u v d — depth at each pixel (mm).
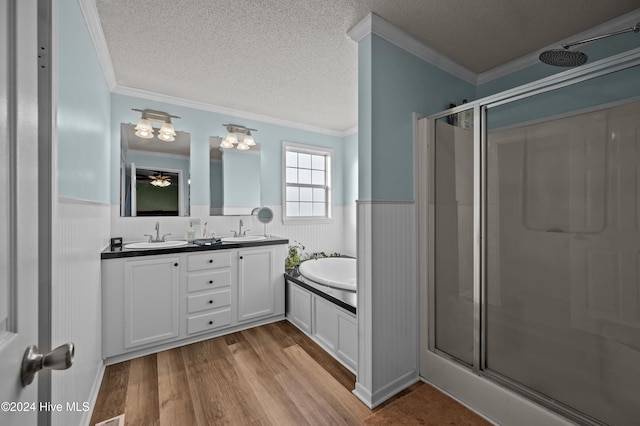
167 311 2479
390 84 1942
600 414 1374
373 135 1845
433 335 2070
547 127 1540
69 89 1351
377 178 1866
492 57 2301
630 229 1295
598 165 1379
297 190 4199
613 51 1888
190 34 2004
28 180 564
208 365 2227
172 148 3113
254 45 2137
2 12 489
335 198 4449
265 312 3033
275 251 3113
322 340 2525
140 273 2361
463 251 1903
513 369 1675
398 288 1981
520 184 1646
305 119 3859
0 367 457
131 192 2887
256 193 3662
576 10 1771
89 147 1778
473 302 1846
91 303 1807
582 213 1432
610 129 1342
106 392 1896
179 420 1655
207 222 3316
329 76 2623
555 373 1519
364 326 1864
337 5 1726
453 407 1793
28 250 560
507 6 1735
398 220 1989
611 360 1352
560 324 1508
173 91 2943
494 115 1744
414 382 2059
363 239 1885
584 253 1430
